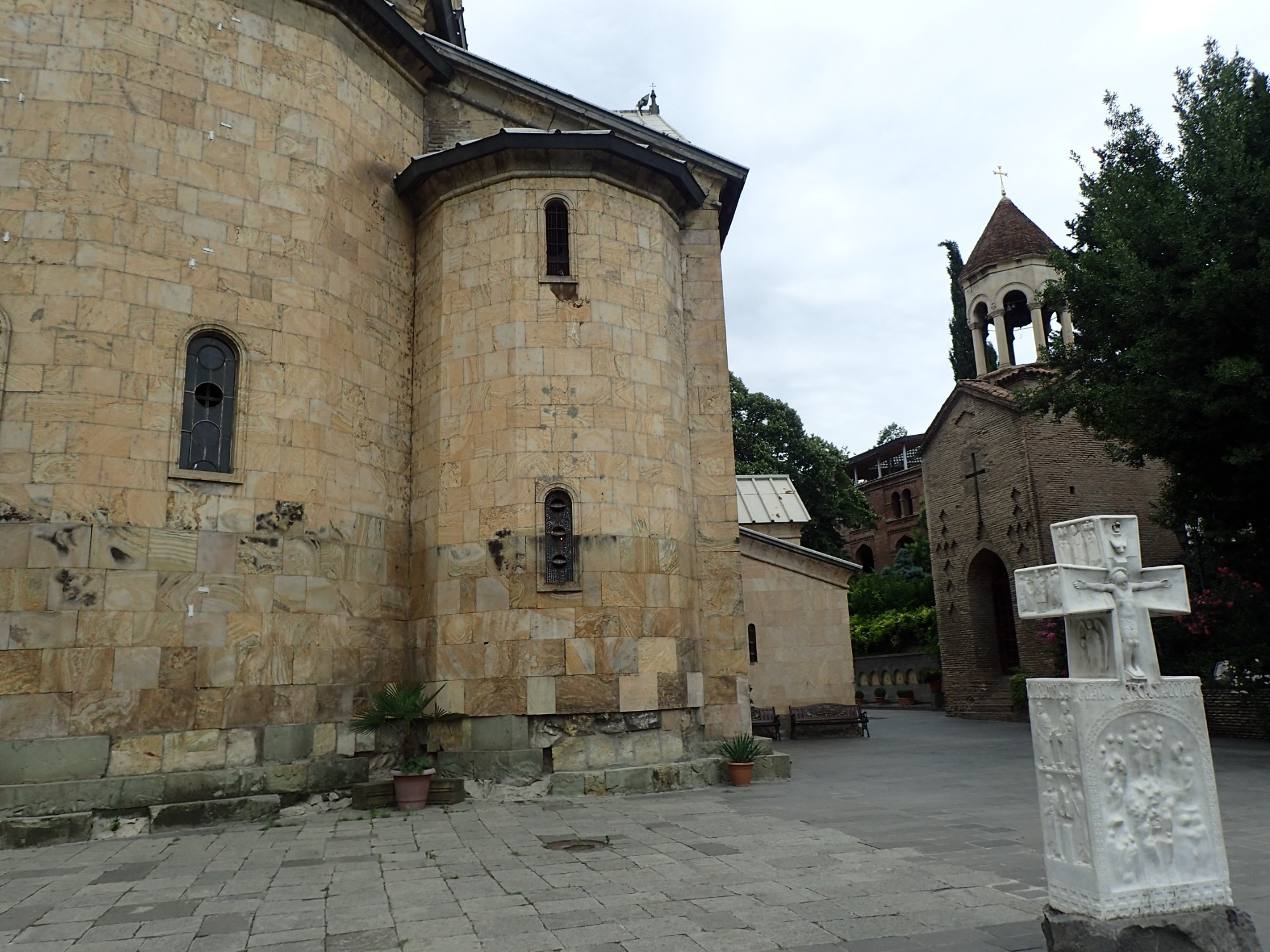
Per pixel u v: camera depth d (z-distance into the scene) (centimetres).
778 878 721
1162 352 1490
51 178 1082
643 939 568
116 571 1041
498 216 1369
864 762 1608
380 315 1368
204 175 1173
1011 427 2600
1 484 1009
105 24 1130
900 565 4722
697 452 1504
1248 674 1741
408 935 589
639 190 1441
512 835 937
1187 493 1720
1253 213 1477
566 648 1234
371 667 1252
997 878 709
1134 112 1744
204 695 1071
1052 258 1759
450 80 1539
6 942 593
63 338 1055
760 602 2233
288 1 1288
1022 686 2444
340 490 1241
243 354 1168
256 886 739
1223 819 948
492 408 1306
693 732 1323
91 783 989
